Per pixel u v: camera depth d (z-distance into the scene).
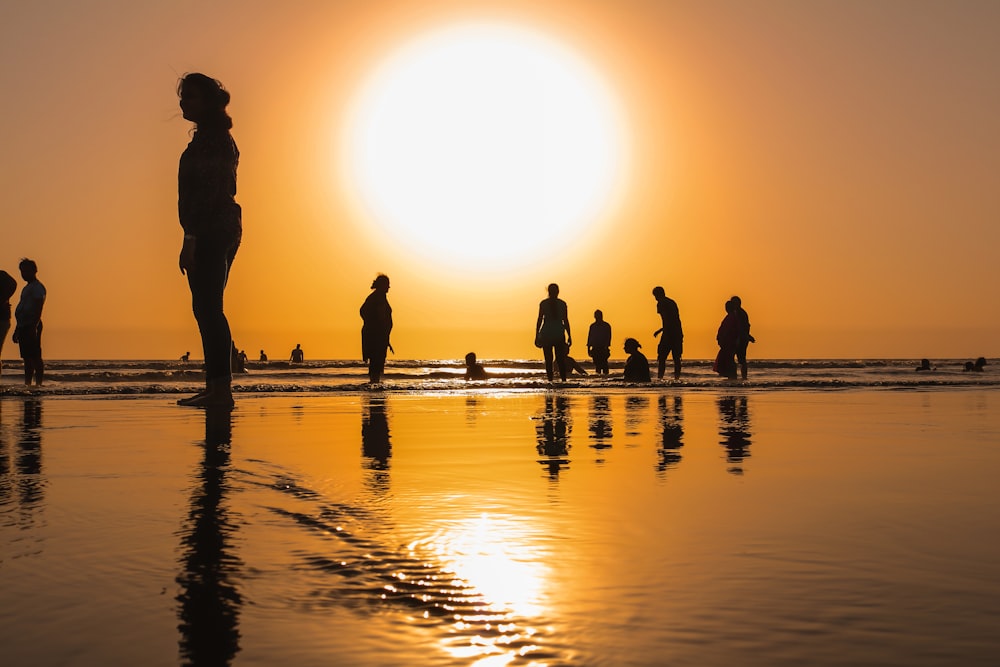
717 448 5.70
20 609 2.18
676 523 3.24
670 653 1.88
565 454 5.36
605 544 2.89
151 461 4.96
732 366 19.86
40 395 11.90
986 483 4.23
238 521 3.26
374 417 8.30
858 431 6.89
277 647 1.92
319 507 3.55
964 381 16.12
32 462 4.91
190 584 2.40
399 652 1.89
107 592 2.33
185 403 9.88
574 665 1.81
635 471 4.63
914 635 1.99
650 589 2.36
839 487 4.10
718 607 2.20
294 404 10.29
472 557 2.71
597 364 22.95
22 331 15.30
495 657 1.86
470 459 5.12
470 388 14.18
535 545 2.88
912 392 13.32
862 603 2.23
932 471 4.64
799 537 3.00
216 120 9.70
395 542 2.92
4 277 15.13
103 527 3.15
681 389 14.26
